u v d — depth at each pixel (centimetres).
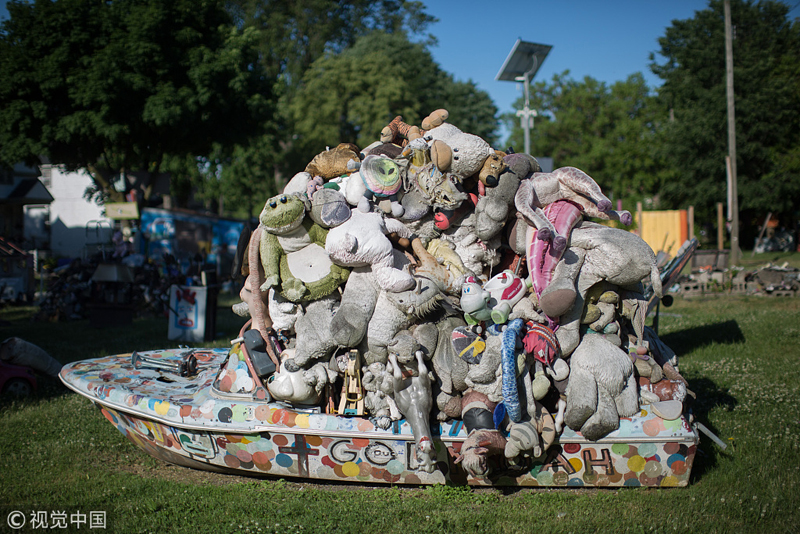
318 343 389
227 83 2012
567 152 4334
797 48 3822
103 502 405
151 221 2142
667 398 396
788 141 3453
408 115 3484
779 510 376
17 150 1841
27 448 514
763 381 675
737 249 2375
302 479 432
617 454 390
